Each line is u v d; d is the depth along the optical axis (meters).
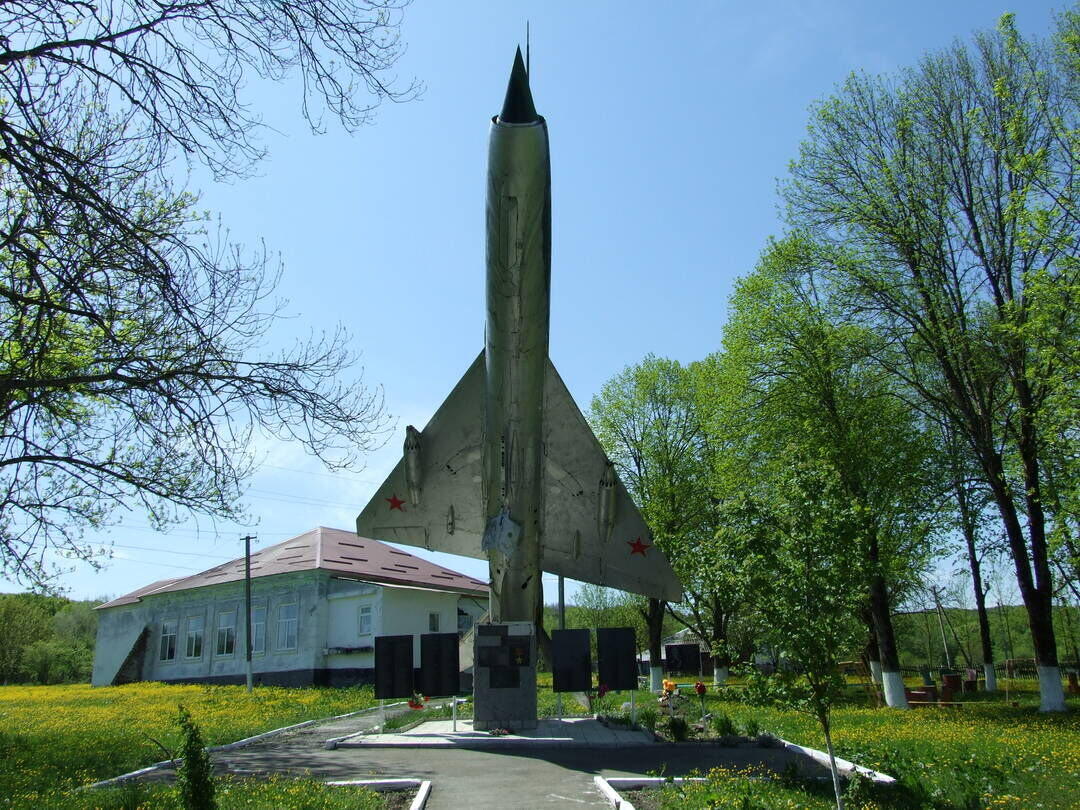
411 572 35.78
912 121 21.55
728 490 24.94
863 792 8.51
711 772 9.89
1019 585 19.72
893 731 14.95
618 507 15.65
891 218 21.39
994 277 20.48
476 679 14.40
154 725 16.70
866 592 8.48
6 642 51.84
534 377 12.28
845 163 22.19
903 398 22.16
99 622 39.88
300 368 11.38
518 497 13.52
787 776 9.50
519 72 9.19
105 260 9.57
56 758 11.78
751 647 8.95
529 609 14.93
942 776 9.74
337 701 23.80
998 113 20.45
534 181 9.59
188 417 10.42
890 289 20.98
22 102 8.28
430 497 15.88
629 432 34.12
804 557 8.48
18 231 8.89
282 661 30.61
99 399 12.68
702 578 9.59
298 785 8.94
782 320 23.25
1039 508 19.77
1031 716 17.77
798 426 22.88
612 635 15.09
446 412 15.10
